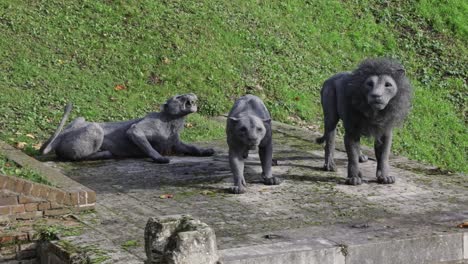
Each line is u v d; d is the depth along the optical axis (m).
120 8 26.61
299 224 13.59
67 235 12.78
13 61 23.30
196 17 27.09
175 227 9.12
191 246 8.78
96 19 25.92
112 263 11.44
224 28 27.02
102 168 17.58
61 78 23.09
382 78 15.59
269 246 12.23
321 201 15.12
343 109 16.52
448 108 26.38
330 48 28.30
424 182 16.80
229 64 25.56
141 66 24.52
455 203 15.16
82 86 23.00
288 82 25.69
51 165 17.75
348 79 16.39
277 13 28.98
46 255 12.54
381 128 16.17
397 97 15.84
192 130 21.48
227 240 12.62
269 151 16.30
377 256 12.48
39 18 25.31
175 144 18.97
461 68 28.58
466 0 31.70
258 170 17.47
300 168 17.78
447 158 23.94
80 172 17.20
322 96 17.69
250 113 15.95
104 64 24.27
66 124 20.58
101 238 12.65
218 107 23.67
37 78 22.80
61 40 24.72
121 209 14.38
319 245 12.30
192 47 25.73
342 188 16.12
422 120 25.31
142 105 22.84
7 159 15.54
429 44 29.56
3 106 20.97
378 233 13.03
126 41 25.34
